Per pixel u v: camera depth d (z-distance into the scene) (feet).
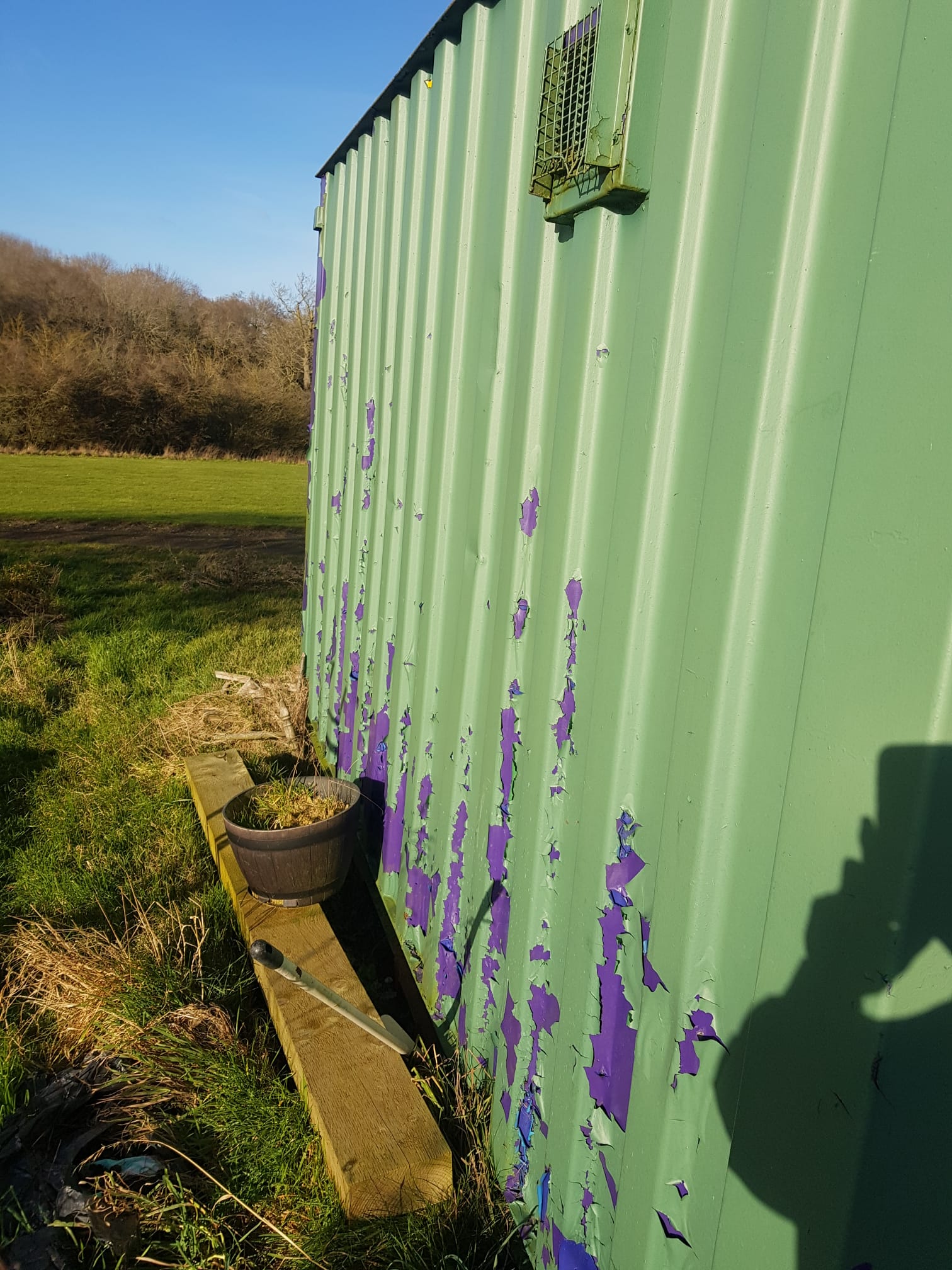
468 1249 6.15
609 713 5.25
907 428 3.10
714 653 4.21
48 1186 6.80
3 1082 7.72
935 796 2.94
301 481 84.38
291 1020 7.79
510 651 6.81
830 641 3.46
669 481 4.75
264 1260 6.31
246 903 9.98
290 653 21.95
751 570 4.00
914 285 3.09
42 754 15.93
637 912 4.96
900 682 3.09
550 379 6.32
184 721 16.40
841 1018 3.33
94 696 18.61
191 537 47.32
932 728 2.95
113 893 11.14
